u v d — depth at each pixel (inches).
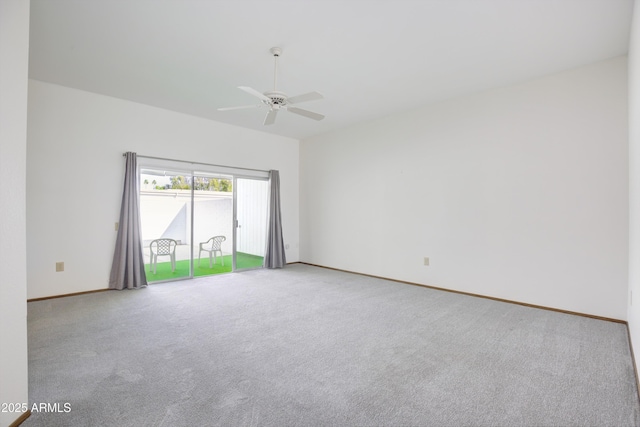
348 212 236.1
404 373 87.0
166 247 220.1
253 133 244.4
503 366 91.3
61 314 134.4
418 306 149.5
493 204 162.9
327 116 209.9
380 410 70.4
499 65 136.5
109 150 175.9
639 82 87.4
